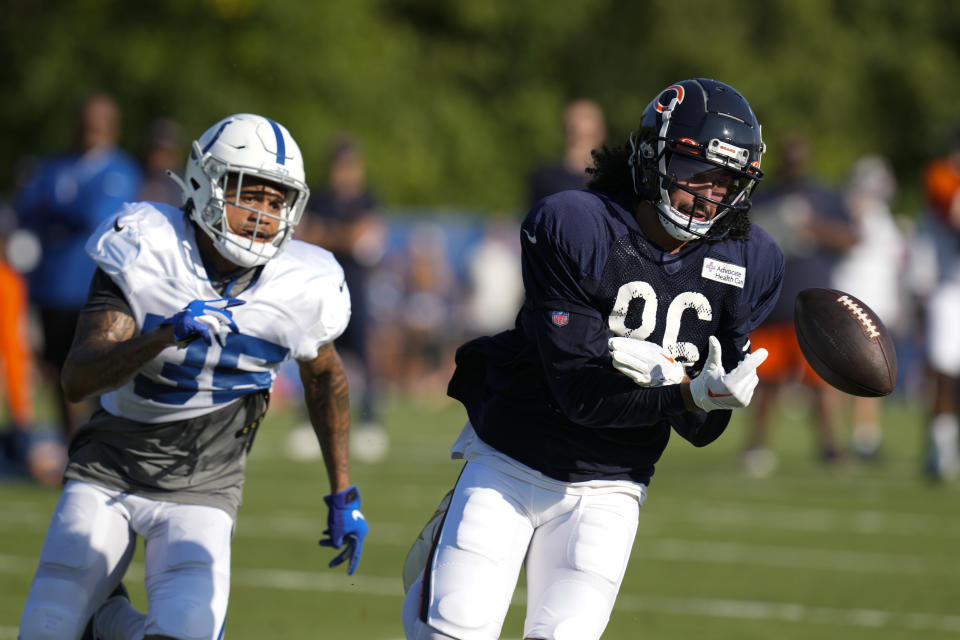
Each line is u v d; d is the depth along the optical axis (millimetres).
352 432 38406
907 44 109875
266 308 13711
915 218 109938
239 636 17781
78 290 28625
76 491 13797
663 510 29406
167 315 13484
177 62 77938
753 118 13047
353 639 17719
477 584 12750
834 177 98688
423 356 62594
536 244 13000
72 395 13086
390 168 83438
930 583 22125
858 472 37000
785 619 19406
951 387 34844
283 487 31359
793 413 62906
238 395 13938
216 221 13352
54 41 79250
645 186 13008
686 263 13148
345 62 81438
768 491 32719
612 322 13023
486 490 13141
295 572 21891
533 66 97750
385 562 22875
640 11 99438
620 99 100188
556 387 12781
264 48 79188
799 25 102938
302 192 13625
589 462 13156
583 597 12805
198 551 13453
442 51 92750
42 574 13578
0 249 33906
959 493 32906
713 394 12023
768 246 13609
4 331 31391
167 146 31891
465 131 90250
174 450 13812
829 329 12938
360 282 37000
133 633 14195
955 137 34750
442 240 65625
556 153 94688
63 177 28719
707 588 21484
